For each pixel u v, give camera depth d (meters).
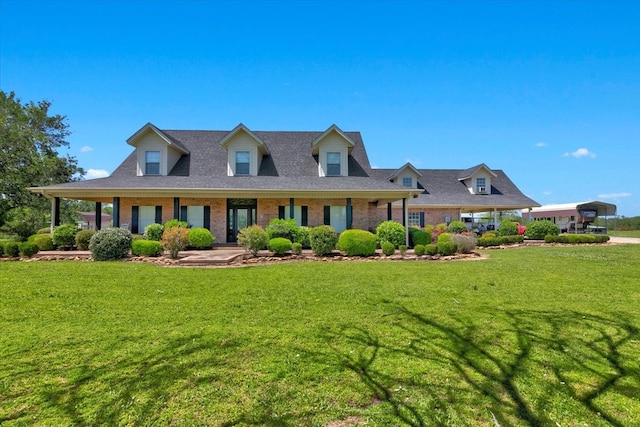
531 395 3.08
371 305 6.02
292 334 4.57
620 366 3.65
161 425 2.63
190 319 5.22
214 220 17.77
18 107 24.84
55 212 15.62
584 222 30.75
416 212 26.67
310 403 2.94
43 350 4.02
